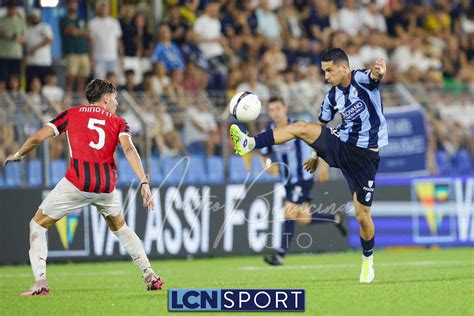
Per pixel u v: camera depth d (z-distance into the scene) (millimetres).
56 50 43656
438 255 36531
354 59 48406
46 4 30859
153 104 38031
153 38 46312
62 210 20672
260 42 47281
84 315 17016
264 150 31922
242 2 48219
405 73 50375
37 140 20484
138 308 18000
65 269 32156
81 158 20438
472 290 20906
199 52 45000
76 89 42219
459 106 43750
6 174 35500
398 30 52812
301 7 50469
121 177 36906
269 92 40000
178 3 46844
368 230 22641
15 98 35406
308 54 48500
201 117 38438
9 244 34688
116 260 35688
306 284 23125
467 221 41031
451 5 55938
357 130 21656
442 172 43125
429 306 17734
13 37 40344
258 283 23875
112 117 20703
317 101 39812
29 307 18578
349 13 51156
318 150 21969
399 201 39938
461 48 55438
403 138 41031
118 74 43219
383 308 17438
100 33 42594
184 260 35969
